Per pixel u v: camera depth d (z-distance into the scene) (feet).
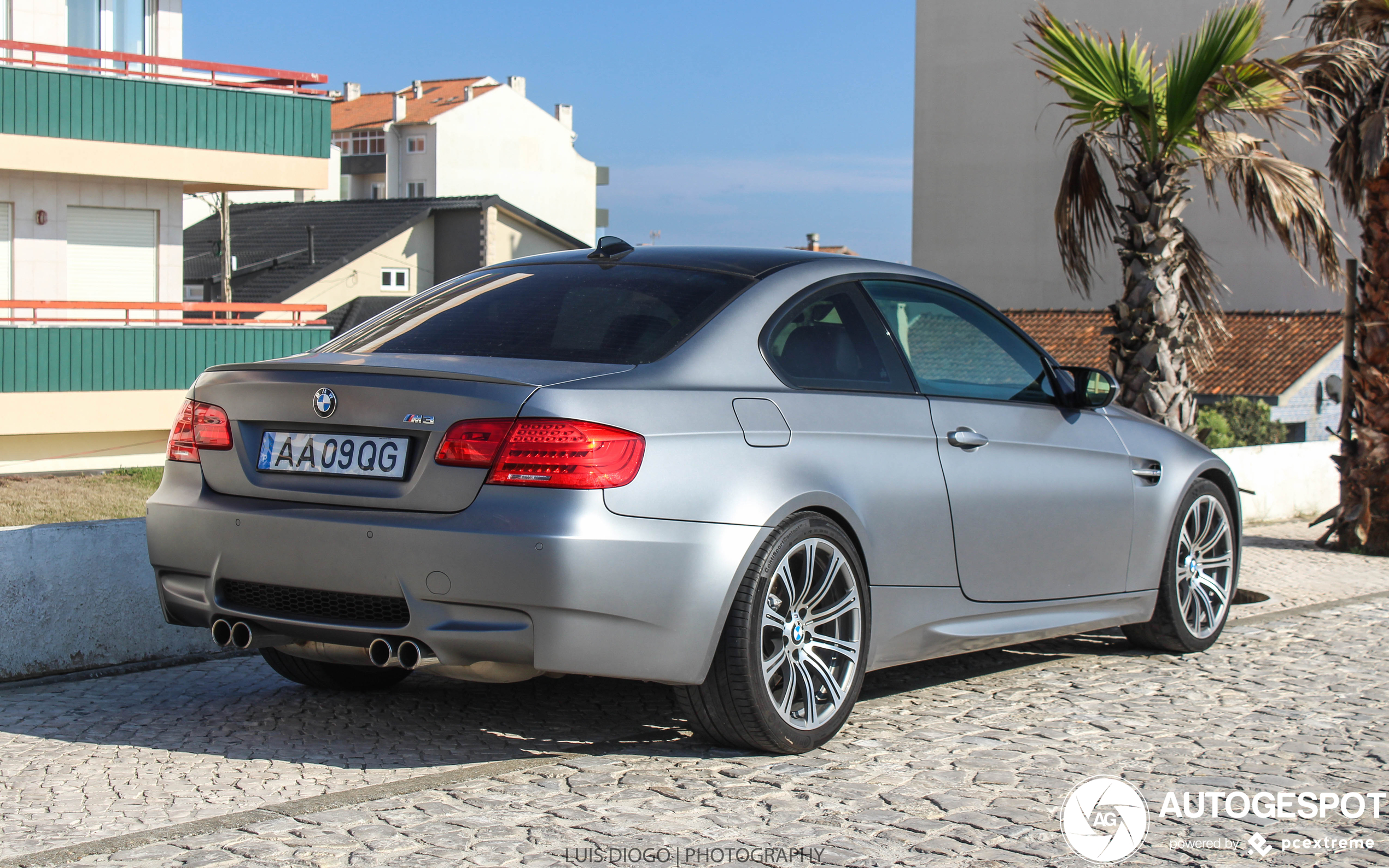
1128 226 28.58
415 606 13.05
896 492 15.56
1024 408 17.90
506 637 12.89
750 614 13.89
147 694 17.17
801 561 14.61
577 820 12.34
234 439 14.43
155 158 64.75
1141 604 19.74
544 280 16.17
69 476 60.13
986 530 16.79
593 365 14.05
